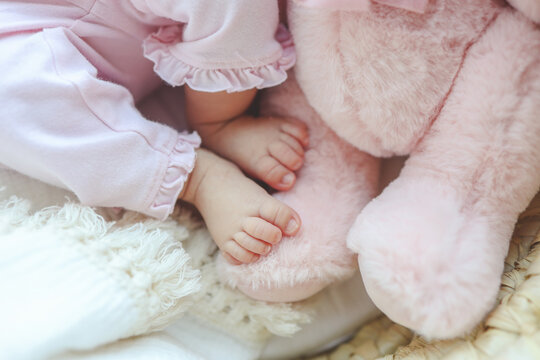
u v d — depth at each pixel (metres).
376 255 0.42
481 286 0.41
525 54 0.42
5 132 0.44
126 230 0.45
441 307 0.41
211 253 0.50
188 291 0.45
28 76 0.44
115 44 0.48
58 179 0.45
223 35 0.44
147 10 0.46
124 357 0.42
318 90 0.45
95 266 0.43
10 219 0.44
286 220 0.46
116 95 0.46
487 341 0.41
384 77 0.43
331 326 0.51
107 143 0.45
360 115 0.45
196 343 0.48
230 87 0.45
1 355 0.40
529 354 0.40
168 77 0.46
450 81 0.43
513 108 0.42
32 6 0.45
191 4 0.43
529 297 0.41
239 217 0.47
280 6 0.47
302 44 0.45
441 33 0.42
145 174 0.45
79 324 0.41
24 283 0.42
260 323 0.48
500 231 0.43
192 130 0.51
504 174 0.42
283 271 0.46
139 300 0.43
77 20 0.46
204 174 0.48
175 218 0.50
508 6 0.43
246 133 0.50
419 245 0.41
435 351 0.43
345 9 0.41
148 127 0.46
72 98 0.44
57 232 0.44
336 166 0.49
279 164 0.49
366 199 0.49
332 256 0.46
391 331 0.49
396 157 0.52
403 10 0.42
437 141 0.44
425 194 0.43
